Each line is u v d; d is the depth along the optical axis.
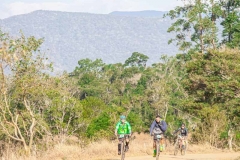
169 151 38.00
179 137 34.72
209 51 47.00
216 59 45.97
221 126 48.97
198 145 43.78
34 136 36.41
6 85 27.14
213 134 48.62
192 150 40.88
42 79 27.98
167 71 129.38
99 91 154.75
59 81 40.22
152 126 22.86
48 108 46.06
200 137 48.75
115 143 31.03
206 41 74.69
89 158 26.84
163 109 103.38
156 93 104.50
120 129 21.56
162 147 23.05
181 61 80.06
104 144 29.89
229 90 41.88
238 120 50.00
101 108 72.88
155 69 154.12
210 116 49.44
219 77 45.38
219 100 47.06
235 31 73.88
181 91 98.00
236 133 53.47
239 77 42.44
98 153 28.56
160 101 100.94
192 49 75.38
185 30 77.62
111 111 58.22
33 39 27.20
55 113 46.75
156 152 22.83
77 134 53.31
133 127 67.19
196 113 54.44
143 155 30.88
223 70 44.00
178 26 77.31
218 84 42.66
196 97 52.84
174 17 78.69
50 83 28.95
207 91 46.53
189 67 48.56
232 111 46.09
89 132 52.06
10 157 23.98
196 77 46.53
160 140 23.11
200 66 47.75
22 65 26.97
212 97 47.78
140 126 73.38
